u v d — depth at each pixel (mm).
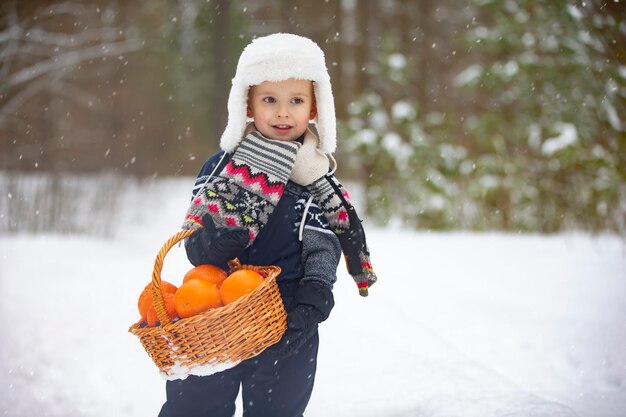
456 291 6082
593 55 8359
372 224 11359
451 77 16406
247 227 2570
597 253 7383
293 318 2447
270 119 2723
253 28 21734
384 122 11852
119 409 3715
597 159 8414
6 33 10188
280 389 2680
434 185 10625
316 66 2721
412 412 3367
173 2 20516
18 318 5262
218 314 2283
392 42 13500
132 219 12109
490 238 8969
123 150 19047
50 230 9695
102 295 6016
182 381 2670
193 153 23953
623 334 4684
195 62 22312
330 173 2795
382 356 4234
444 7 17359
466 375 3867
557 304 5531
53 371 4211
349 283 6457
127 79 21500
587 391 3879
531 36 10430
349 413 3387
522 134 10492
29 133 12781
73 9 12734
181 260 7691
